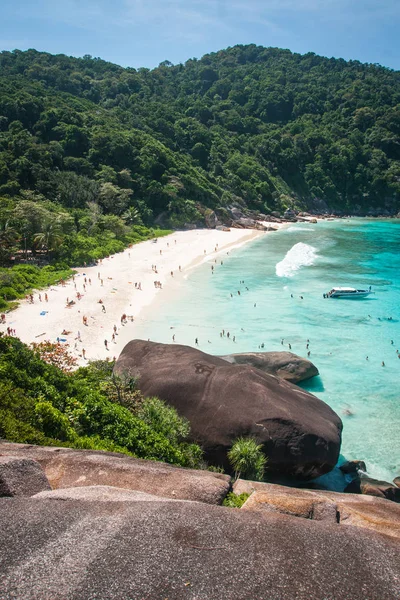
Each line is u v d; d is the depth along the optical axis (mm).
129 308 50844
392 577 7098
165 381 26266
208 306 51906
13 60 199750
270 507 12078
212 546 7371
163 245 90062
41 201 83938
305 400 26219
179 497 12812
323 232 116812
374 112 191375
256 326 45531
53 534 7418
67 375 27531
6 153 93500
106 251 76438
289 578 6812
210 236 103688
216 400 24547
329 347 40500
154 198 109938
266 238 104000
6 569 6555
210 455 22906
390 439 27266
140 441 20281
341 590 6699
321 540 7832
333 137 181500
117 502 8711
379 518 13758
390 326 45719
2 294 50000
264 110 199500
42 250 72375
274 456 22141
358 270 71000
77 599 6086
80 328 43938
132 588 6336
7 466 10953
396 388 33375
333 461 22703
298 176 167375
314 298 55156
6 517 7938
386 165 175875
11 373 22453
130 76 196750
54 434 19219
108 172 105250
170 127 146875
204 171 134625
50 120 114500
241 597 6344
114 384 26000
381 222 146375
